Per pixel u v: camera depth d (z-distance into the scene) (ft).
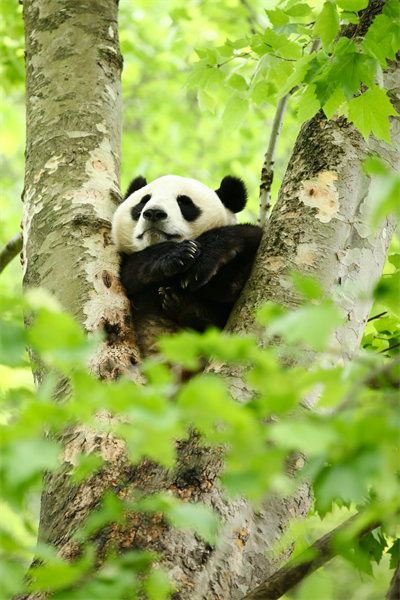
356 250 19.95
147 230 28.68
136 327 26.66
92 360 20.61
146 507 13.73
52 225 24.41
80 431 18.28
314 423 11.16
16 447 10.96
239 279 25.82
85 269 23.12
